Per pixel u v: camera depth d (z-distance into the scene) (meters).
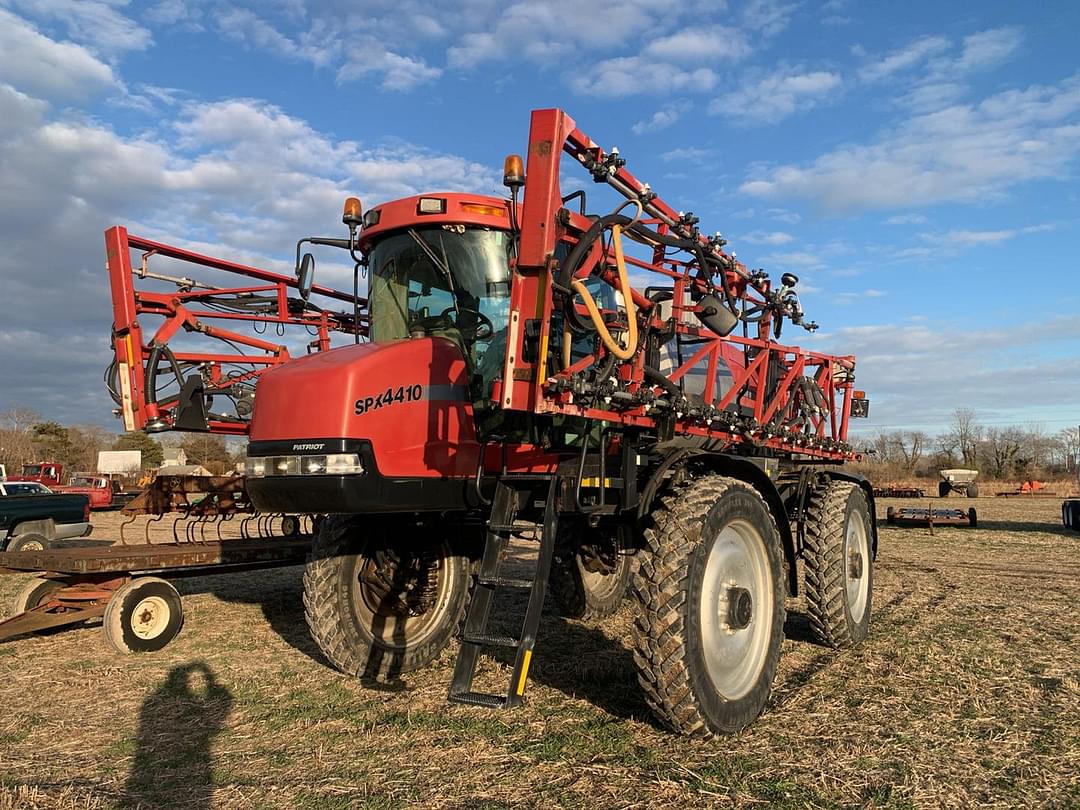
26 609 6.43
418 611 5.43
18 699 4.66
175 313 7.06
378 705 4.43
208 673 5.19
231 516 7.89
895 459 78.94
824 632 5.68
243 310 7.53
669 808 3.06
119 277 6.76
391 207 4.79
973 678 4.86
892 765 3.49
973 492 43.31
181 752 3.73
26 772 3.50
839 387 7.79
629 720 4.07
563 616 6.80
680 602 3.70
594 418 3.99
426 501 4.23
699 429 5.04
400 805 3.11
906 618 6.84
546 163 3.68
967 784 3.29
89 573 6.16
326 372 4.04
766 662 4.30
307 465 3.95
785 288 6.25
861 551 6.18
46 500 12.09
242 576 9.86
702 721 3.72
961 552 12.70
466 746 3.73
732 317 5.32
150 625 5.94
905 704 4.36
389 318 4.92
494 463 4.65
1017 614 7.01
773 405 6.23
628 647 5.72
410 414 4.21
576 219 4.00
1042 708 4.27
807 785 3.27
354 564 5.15
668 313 4.98
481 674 5.04
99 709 4.44
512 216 4.54
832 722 4.07
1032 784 3.29
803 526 6.07
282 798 3.19
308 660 5.53
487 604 3.77
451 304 4.70
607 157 4.09
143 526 18.92
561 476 3.92
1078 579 9.38
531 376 3.67
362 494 3.94
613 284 4.34
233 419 7.37
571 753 3.62
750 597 4.21
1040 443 84.25
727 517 4.09
